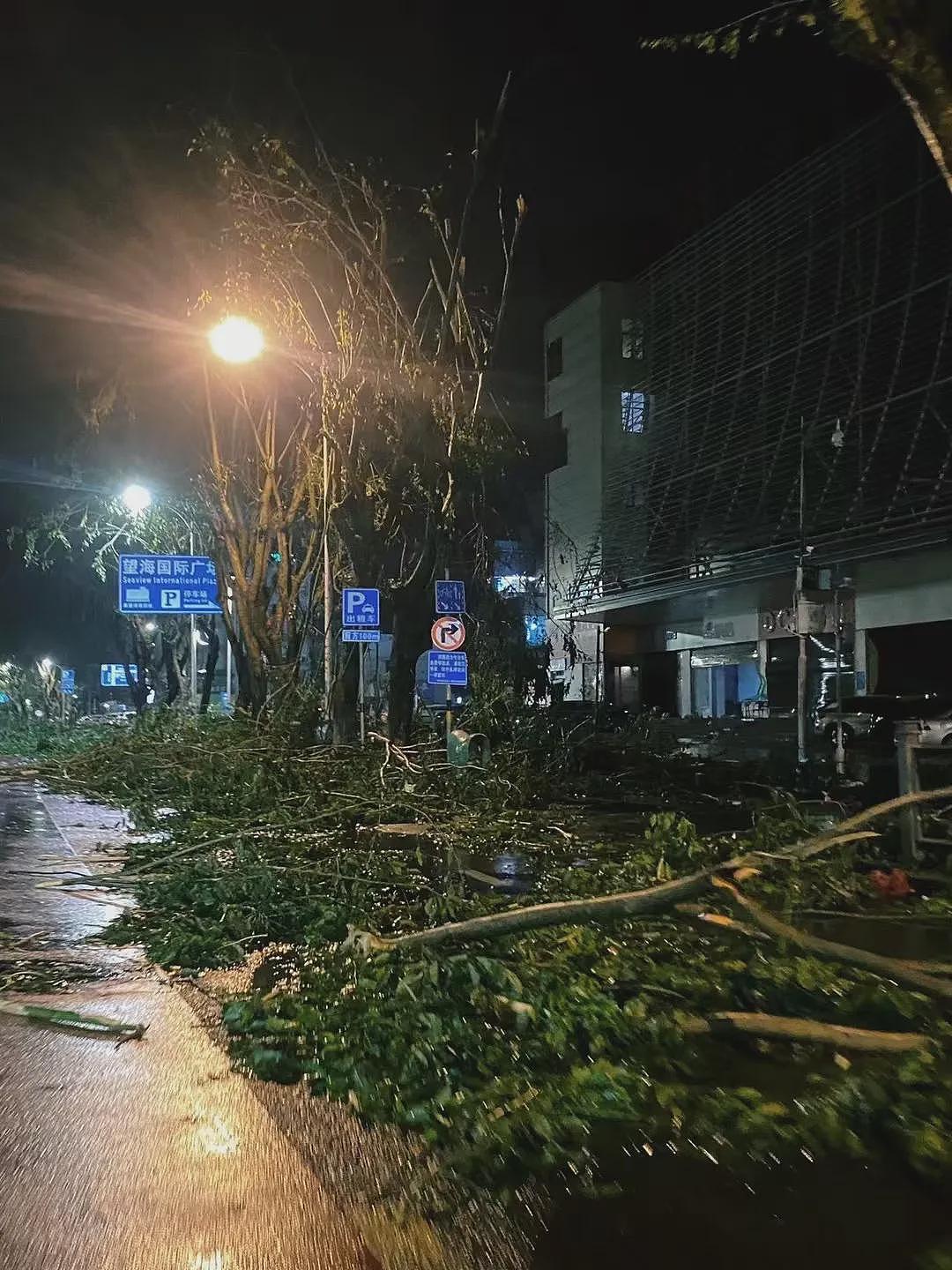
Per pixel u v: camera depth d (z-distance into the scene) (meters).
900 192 30.27
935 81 5.12
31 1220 3.95
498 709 19.42
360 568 18.89
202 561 29.17
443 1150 4.42
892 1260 3.61
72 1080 5.38
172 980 7.26
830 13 5.30
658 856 8.92
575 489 47.47
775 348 35.34
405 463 17.31
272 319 17.81
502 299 16.64
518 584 50.09
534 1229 3.82
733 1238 3.75
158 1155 4.49
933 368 27.61
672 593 37.12
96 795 18.55
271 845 11.24
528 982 6.17
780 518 32.62
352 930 6.97
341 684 19.62
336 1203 4.06
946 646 30.17
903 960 6.88
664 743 23.69
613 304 45.59
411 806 13.99
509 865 11.22
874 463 29.08
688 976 6.37
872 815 6.91
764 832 9.09
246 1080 5.36
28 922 9.01
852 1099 4.55
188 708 29.61
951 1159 4.07
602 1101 4.64
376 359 17.12
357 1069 5.16
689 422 39.78
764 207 36.50
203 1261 3.65
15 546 38.56
